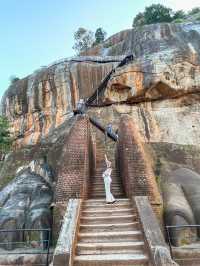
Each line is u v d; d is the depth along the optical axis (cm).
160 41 2350
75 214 881
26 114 2323
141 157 1120
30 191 1254
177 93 1953
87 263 731
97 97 2070
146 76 1939
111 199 1030
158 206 1032
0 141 2091
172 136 1897
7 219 1077
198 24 2622
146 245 751
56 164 1430
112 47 2706
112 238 835
